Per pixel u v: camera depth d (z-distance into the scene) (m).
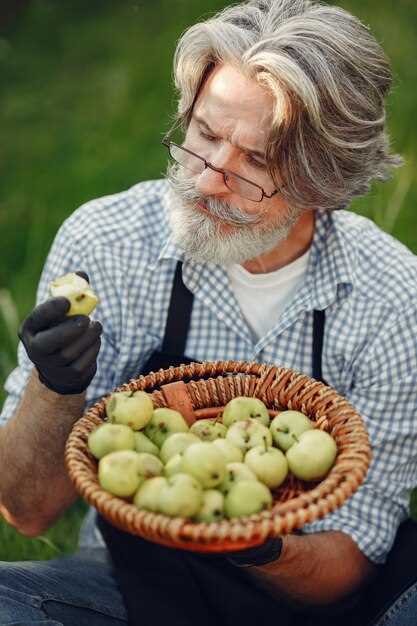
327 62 2.04
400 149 4.19
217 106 2.06
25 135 4.64
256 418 1.94
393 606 2.13
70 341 1.85
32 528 2.33
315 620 2.27
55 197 4.23
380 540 2.27
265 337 2.34
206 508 1.67
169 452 1.80
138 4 5.46
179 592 2.22
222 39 2.04
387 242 2.43
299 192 2.14
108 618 2.19
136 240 2.39
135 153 4.41
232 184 2.11
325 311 2.33
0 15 5.45
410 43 4.85
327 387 1.97
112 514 1.61
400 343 2.27
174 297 2.35
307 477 1.82
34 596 2.10
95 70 5.02
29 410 2.05
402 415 2.29
